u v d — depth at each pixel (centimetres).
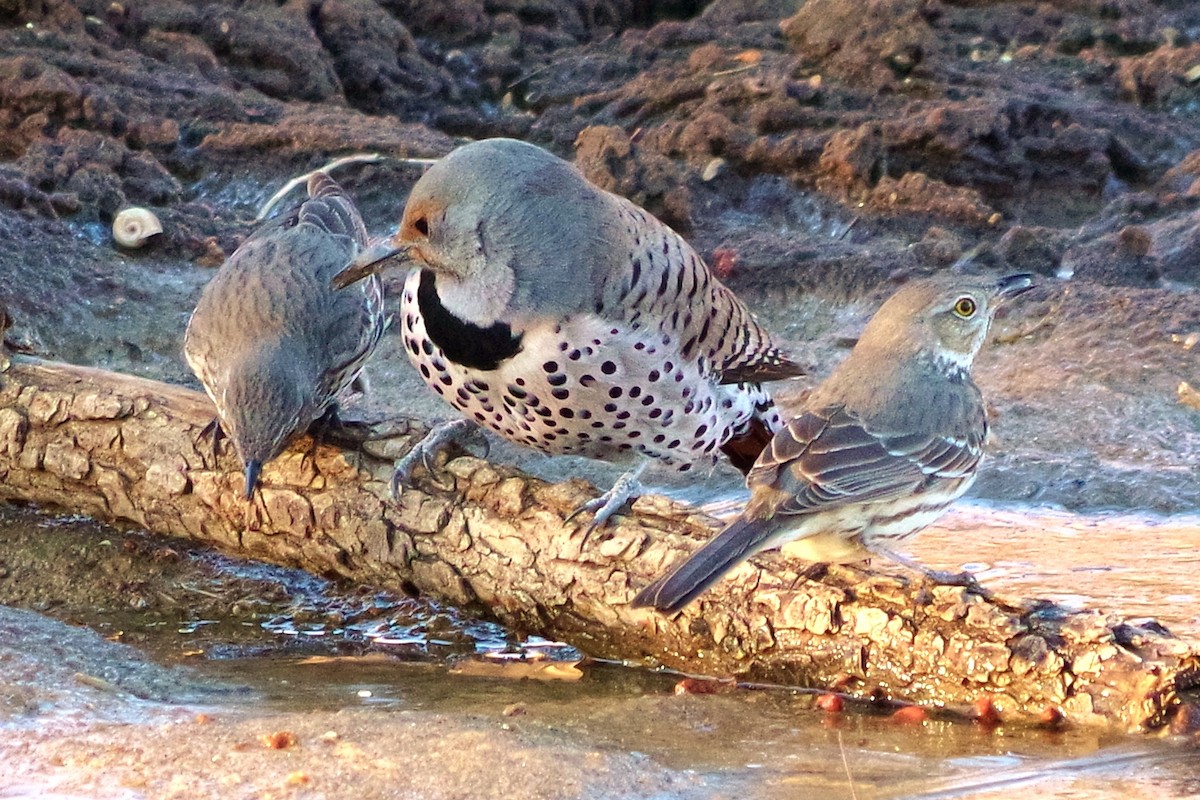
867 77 2141
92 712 962
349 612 1180
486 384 1084
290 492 1167
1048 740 946
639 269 1074
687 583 946
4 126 1964
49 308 1662
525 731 931
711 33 2333
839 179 1969
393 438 1161
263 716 965
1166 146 2106
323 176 1443
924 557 1274
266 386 1142
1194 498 1390
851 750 930
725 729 962
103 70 2083
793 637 1027
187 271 1794
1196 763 905
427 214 1047
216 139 2016
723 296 1143
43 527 1273
